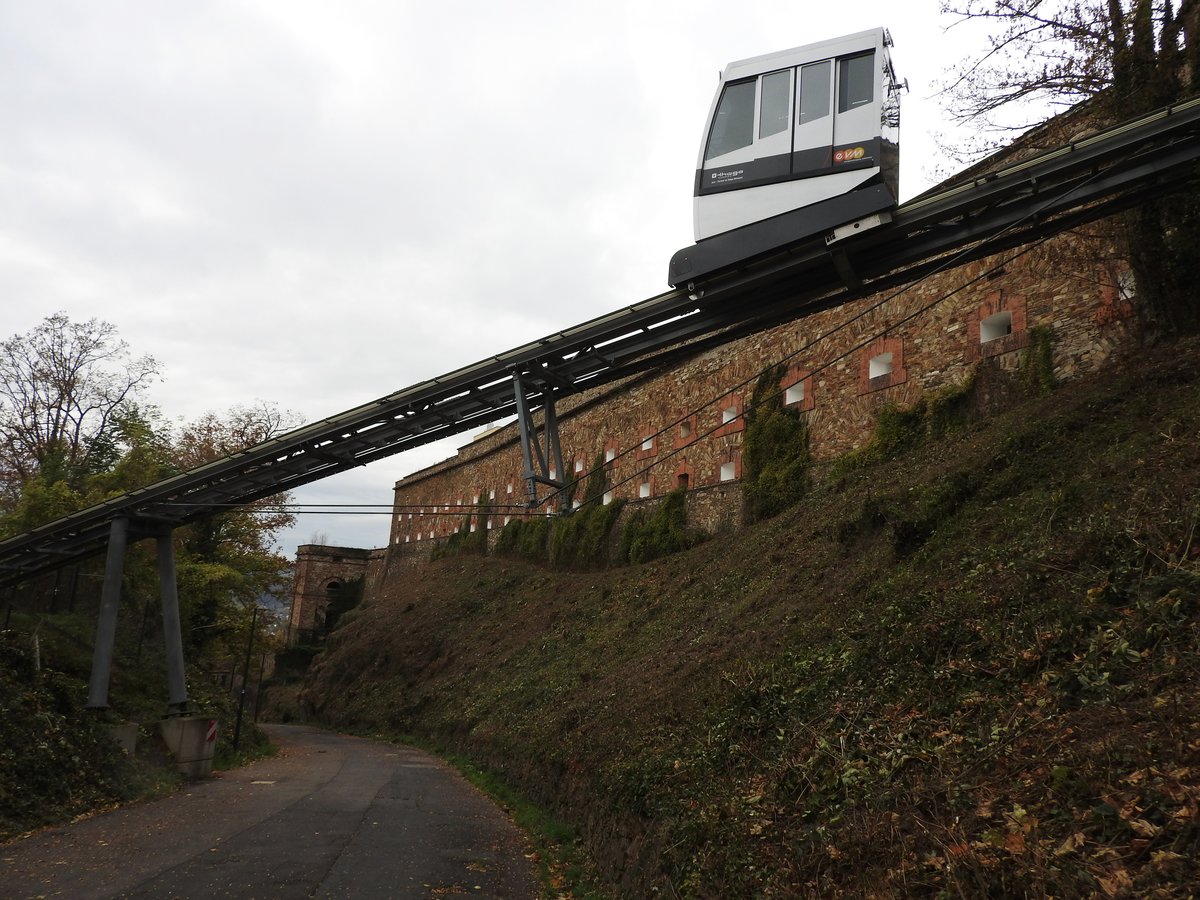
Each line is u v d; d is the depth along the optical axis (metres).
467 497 53.06
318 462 18.25
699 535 27.17
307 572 71.06
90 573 25.25
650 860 8.75
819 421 23.19
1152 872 3.80
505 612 35.78
